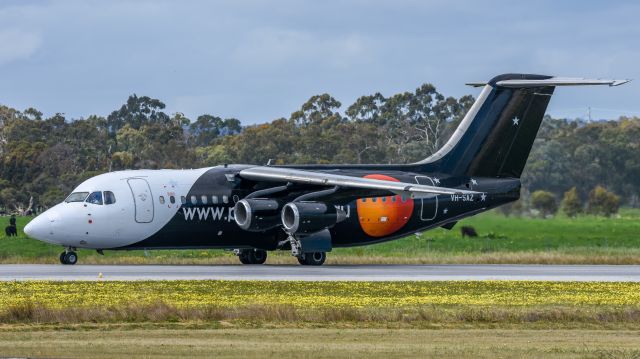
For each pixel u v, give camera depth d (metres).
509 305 91.31
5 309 82.06
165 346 67.00
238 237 136.50
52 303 88.38
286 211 134.38
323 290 100.88
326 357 63.47
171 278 110.88
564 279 115.69
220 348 66.31
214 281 107.06
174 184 133.88
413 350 66.50
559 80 145.00
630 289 105.00
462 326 79.88
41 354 63.47
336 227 140.75
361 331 76.31
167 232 132.88
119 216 130.25
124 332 74.62
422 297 96.56
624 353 66.31
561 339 73.31
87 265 133.50
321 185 137.25
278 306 84.44
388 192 138.62
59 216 128.88
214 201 134.75
